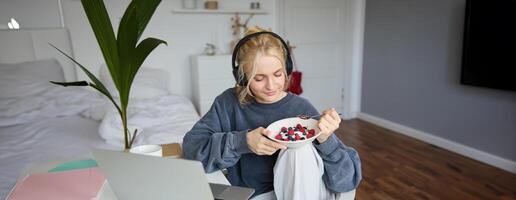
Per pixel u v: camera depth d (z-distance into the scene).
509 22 2.13
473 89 2.51
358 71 3.80
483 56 2.33
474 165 2.44
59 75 2.42
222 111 0.97
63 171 0.76
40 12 2.40
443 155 2.66
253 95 0.90
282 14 3.33
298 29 3.46
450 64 2.65
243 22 3.02
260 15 3.07
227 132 0.91
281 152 0.80
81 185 0.69
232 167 0.96
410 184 2.17
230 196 0.71
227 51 3.02
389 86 3.35
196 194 0.54
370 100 3.68
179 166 0.52
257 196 0.91
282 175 0.79
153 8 0.89
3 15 2.30
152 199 0.60
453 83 2.66
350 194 0.83
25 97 2.07
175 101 2.33
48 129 1.79
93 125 1.88
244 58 0.80
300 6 3.40
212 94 2.76
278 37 0.84
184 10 2.76
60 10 2.45
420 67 2.94
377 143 2.98
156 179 0.56
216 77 2.75
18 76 2.17
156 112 1.98
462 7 2.48
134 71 0.88
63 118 2.02
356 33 3.69
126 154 0.56
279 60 0.80
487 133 2.47
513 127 2.28
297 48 3.50
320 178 0.79
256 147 0.75
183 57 2.91
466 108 2.59
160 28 2.77
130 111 1.89
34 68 2.29
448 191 2.06
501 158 2.38
